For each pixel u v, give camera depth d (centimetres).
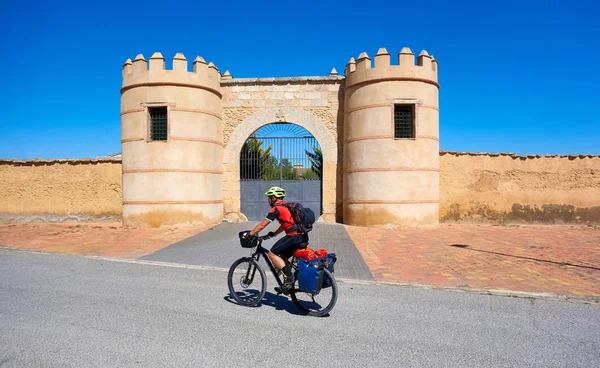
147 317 522
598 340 462
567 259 928
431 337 466
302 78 1711
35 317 514
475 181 1686
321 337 461
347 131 1617
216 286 694
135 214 1522
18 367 372
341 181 1702
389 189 1487
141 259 925
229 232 1398
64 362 385
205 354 409
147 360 392
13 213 1788
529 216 1689
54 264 875
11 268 830
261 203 1750
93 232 1406
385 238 1248
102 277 752
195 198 1542
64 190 1762
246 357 403
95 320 506
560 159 1702
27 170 1791
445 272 801
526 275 775
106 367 376
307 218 560
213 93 1641
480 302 611
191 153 1538
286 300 620
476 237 1278
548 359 409
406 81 1496
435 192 1541
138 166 1517
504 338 464
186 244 1146
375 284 717
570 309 579
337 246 1107
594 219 1683
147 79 1508
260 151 1806
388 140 1491
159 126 1556
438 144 1573
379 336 467
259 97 1727
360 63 1548
